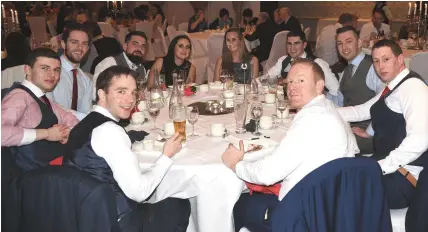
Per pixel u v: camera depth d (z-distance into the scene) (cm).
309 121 186
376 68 243
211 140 233
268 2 1104
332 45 590
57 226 174
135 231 195
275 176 187
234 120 269
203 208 211
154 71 369
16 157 224
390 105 236
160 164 192
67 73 316
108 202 171
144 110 292
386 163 216
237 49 427
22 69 342
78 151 178
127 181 176
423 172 201
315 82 196
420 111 217
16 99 223
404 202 220
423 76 421
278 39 603
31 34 853
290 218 174
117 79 182
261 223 210
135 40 380
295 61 203
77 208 169
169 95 332
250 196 223
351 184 174
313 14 1099
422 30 616
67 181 168
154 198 210
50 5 1105
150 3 1098
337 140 187
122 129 181
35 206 174
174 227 217
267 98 309
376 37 601
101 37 480
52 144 233
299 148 184
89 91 336
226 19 867
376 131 250
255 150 215
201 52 663
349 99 345
